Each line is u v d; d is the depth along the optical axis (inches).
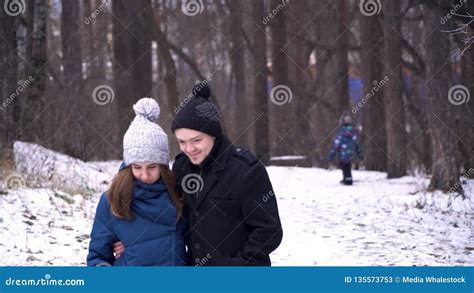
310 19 1286.9
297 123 1238.3
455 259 319.9
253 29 1182.3
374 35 975.6
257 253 133.6
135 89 1046.4
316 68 1389.0
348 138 718.5
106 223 138.7
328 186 699.4
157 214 135.6
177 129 135.9
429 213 469.7
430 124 565.6
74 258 292.4
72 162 543.8
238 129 1333.7
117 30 1065.5
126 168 137.8
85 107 974.4
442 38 556.1
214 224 136.0
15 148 482.0
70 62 729.6
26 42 708.7
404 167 812.6
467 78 725.9
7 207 359.6
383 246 360.8
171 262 136.3
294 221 459.5
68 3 740.0
